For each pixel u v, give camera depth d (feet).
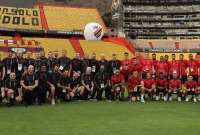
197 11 195.52
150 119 30.94
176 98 52.70
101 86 47.34
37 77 41.65
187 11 197.06
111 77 48.16
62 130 25.53
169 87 48.98
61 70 46.39
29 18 163.02
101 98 48.16
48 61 45.27
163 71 49.80
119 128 26.45
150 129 26.13
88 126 27.22
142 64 50.03
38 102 42.42
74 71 47.65
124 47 141.59
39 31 157.28
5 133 24.35
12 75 41.01
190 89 48.26
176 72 49.37
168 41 174.91
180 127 27.07
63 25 165.17
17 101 42.42
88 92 47.78
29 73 41.45
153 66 50.14
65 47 132.87
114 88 47.57
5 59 43.34
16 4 197.88
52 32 158.51
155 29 199.11
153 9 199.00
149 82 48.85
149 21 199.11
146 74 49.21
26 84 41.22
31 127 26.68
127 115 33.30
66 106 40.29
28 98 40.96
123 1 198.80
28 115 32.91
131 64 48.98
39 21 163.43
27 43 130.00
